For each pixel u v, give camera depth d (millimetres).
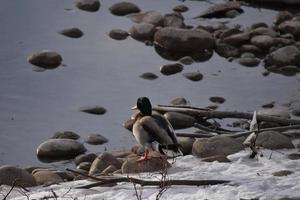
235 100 17234
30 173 12664
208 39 20422
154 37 20797
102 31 21578
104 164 12805
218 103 17078
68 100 17078
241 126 15523
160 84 18156
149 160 12086
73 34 21094
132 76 18594
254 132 13266
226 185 10656
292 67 19203
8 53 19781
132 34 21266
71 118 16141
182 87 17969
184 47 20250
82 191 10789
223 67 19438
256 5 24219
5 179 11727
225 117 15547
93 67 19094
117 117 16234
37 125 15758
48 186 11594
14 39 20750
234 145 12914
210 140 12938
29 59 19234
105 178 11305
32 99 17094
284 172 11453
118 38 21141
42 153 14344
